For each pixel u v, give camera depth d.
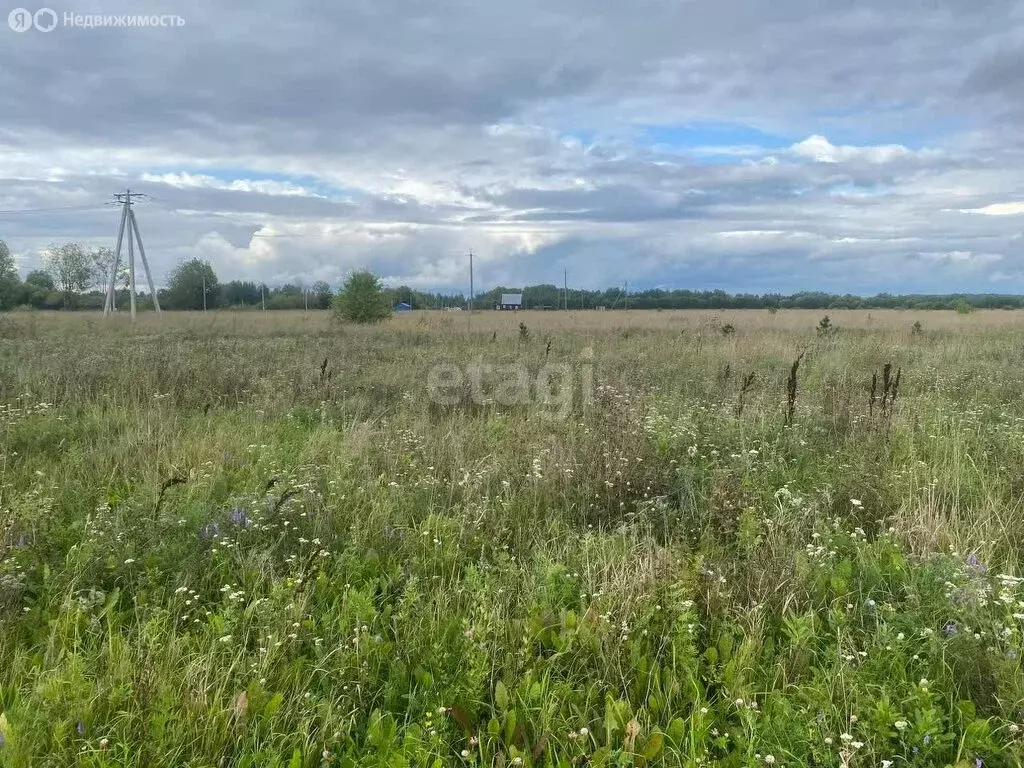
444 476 5.93
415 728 2.71
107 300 47.47
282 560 4.24
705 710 2.73
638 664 3.11
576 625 3.40
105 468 6.00
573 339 20.16
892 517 4.59
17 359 12.96
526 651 3.20
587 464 5.68
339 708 2.90
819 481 5.57
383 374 11.73
